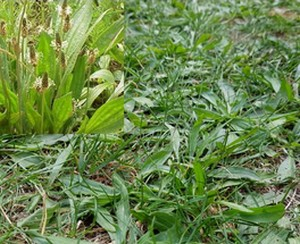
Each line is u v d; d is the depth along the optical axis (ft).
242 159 3.27
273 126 3.56
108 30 3.35
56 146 3.29
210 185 2.99
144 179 3.07
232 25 5.88
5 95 3.22
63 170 3.04
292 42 5.21
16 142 3.28
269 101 3.93
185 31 5.56
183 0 6.73
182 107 3.69
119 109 3.32
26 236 2.54
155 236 2.56
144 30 5.45
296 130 3.55
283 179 3.09
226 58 4.82
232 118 3.58
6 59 3.22
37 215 2.71
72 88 3.30
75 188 2.90
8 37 3.22
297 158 3.32
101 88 3.31
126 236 2.64
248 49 5.13
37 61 3.19
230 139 3.40
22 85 3.24
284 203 2.92
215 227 2.65
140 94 3.99
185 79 4.42
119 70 3.41
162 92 4.06
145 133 3.49
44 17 3.26
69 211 2.78
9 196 2.88
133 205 2.84
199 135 3.46
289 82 4.33
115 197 2.80
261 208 2.62
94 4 3.32
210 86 4.25
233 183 3.00
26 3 3.21
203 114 3.49
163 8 6.25
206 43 5.31
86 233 2.68
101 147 3.24
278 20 5.78
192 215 2.73
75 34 3.26
